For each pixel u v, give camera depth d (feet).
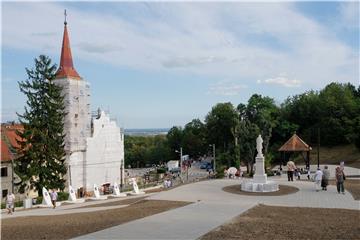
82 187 250.98
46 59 197.36
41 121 192.95
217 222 57.26
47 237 49.60
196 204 80.64
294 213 69.00
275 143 349.41
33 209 126.41
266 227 53.01
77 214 82.02
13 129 225.15
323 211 72.49
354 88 391.45
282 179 146.30
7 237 51.21
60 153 193.36
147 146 586.04
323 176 108.17
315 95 369.30
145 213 70.79
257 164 113.09
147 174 319.88
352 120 320.09
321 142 332.80
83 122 254.47
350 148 307.78
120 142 289.12
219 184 130.31
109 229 52.70
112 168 279.69
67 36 251.19
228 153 219.41
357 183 127.85
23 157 188.65
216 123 396.98
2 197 192.24
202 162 433.07
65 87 242.78
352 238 45.98
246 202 85.30
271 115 366.22
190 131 491.72
